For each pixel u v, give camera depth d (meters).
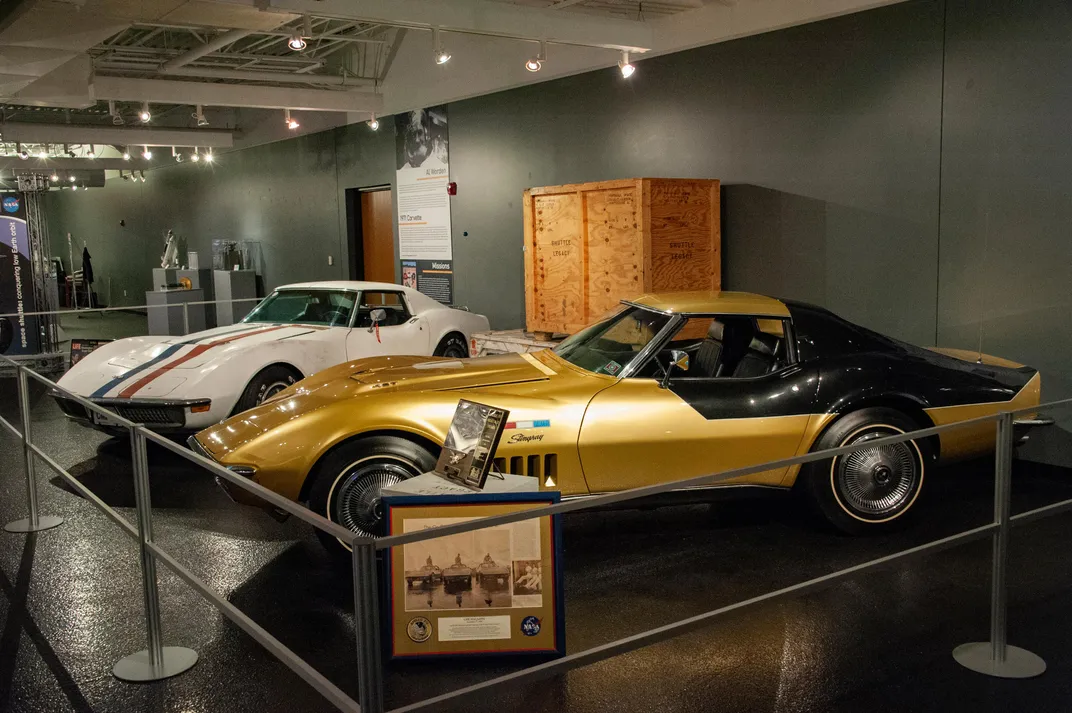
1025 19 6.30
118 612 4.33
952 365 5.32
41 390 11.35
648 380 4.95
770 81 8.17
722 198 8.76
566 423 4.70
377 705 2.33
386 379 5.11
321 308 8.80
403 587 3.47
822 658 3.68
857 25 7.41
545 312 8.91
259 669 3.70
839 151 7.66
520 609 3.48
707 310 5.21
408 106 12.77
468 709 3.28
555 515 3.50
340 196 15.24
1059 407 6.34
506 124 11.41
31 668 3.75
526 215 9.00
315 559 4.96
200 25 7.97
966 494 5.98
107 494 6.41
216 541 5.31
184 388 6.80
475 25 7.60
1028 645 3.79
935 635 3.88
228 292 17.39
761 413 4.89
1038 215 6.34
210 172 19.89
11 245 13.22
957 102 6.77
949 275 6.94
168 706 3.41
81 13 7.41
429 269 13.26
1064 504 3.87
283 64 13.73
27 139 15.12
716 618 2.88
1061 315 6.27
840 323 5.31
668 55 9.12
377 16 7.16
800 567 4.67
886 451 4.98
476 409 3.78
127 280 25.98
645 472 4.80
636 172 9.68
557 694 3.40
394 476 4.55
